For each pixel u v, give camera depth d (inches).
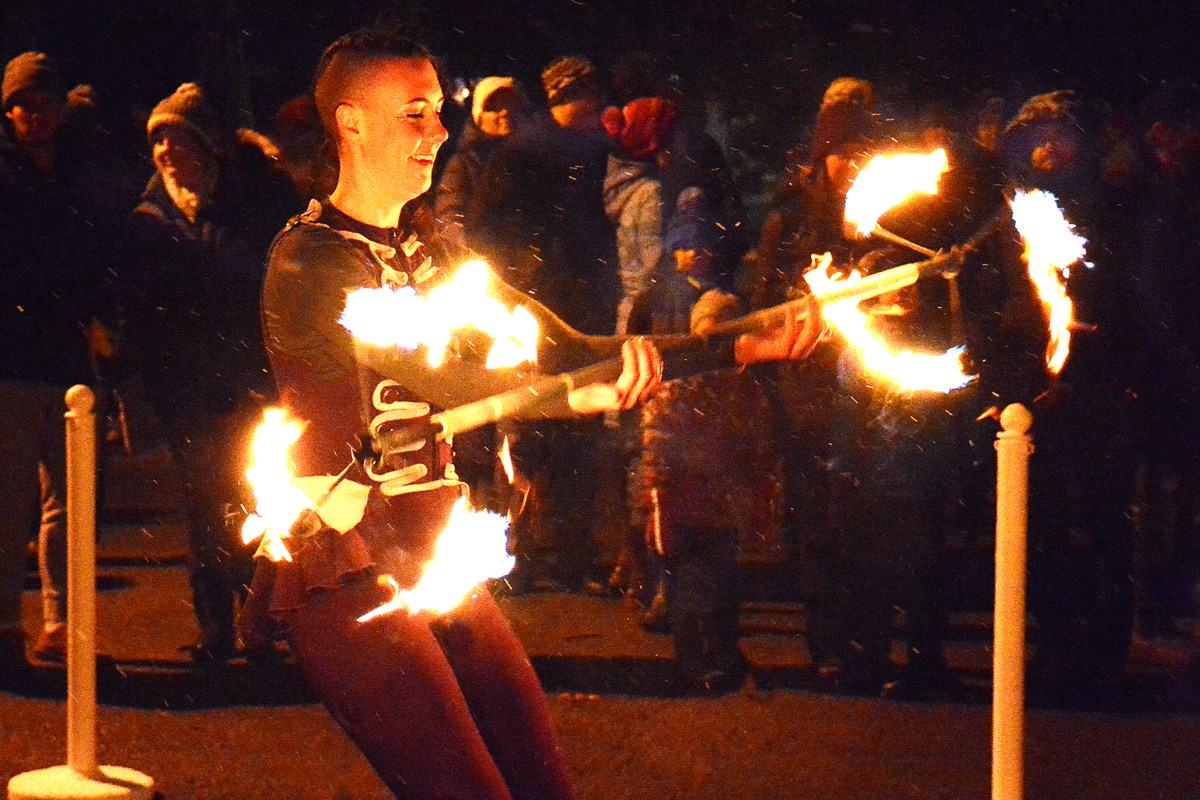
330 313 123.7
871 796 216.4
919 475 260.7
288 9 630.5
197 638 307.1
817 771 226.7
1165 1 510.0
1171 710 258.8
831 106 256.1
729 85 583.8
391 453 124.1
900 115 284.8
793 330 130.8
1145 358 260.5
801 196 263.1
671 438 267.7
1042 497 265.7
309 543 122.6
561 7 588.1
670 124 312.7
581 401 124.3
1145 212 259.1
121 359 277.9
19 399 271.1
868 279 134.6
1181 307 259.0
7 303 267.9
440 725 120.4
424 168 129.7
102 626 318.0
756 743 239.8
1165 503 323.6
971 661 292.0
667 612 313.3
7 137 268.5
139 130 383.2
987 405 263.3
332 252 125.4
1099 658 268.5
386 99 127.5
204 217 273.3
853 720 251.4
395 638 120.9
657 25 585.3
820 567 271.6
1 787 218.5
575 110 324.5
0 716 250.8
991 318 257.1
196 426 276.7
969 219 247.4
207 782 221.6
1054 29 521.3
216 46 587.2
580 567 355.9
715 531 268.5
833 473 265.6
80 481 209.2
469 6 586.9
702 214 277.3
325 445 125.4
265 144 271.0
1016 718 163.2
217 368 273.3
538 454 337.7
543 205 323.9
